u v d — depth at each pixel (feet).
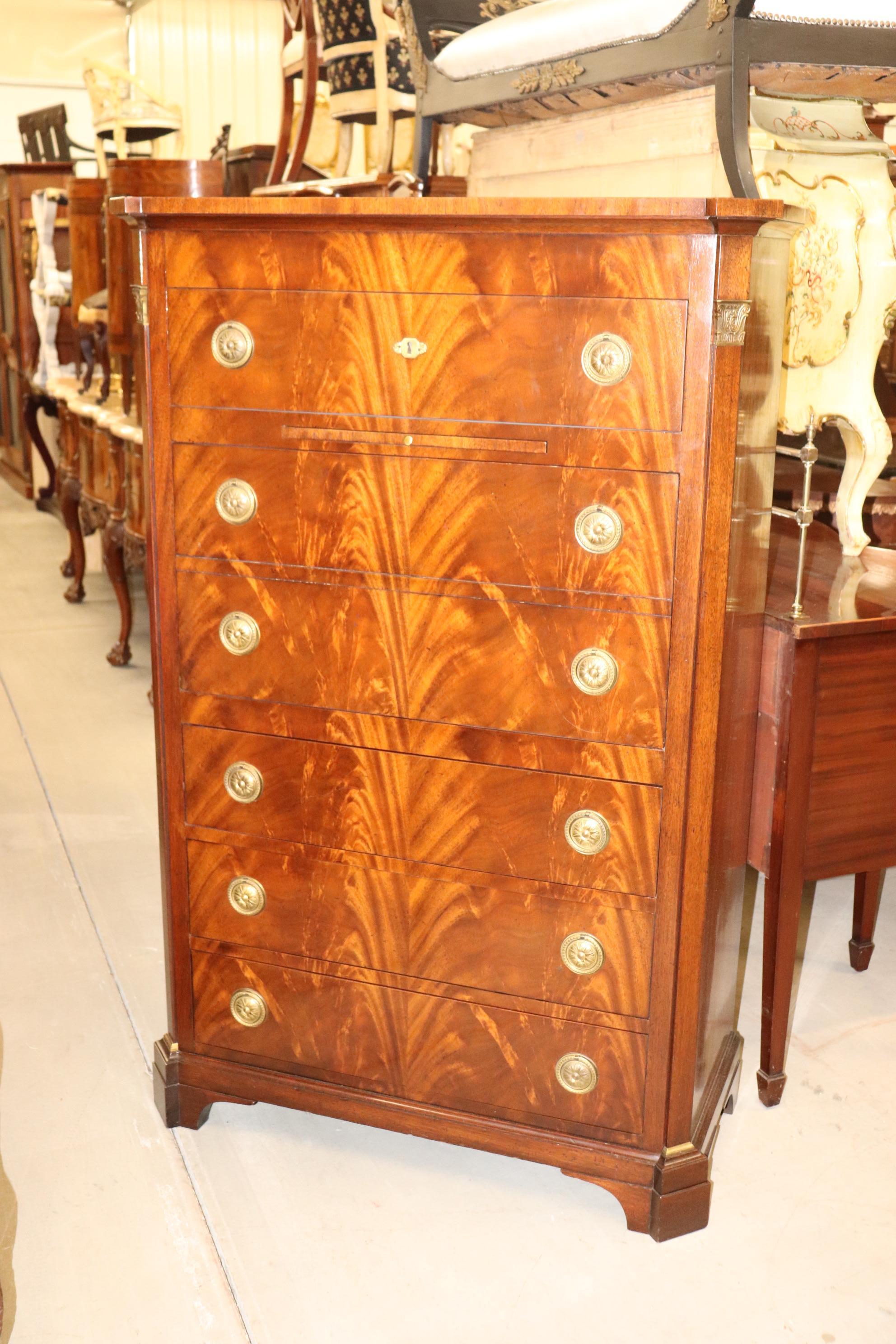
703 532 4.83
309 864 5.83
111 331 12.75
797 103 7.49
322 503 5.36
